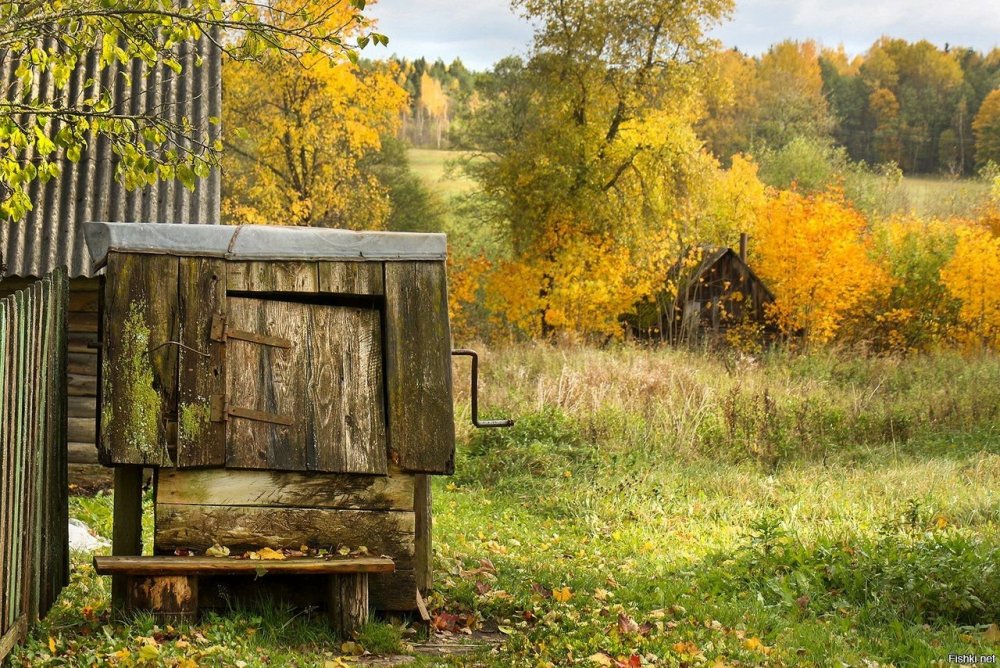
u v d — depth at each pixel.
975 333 31.64
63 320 6.12
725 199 39.66
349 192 36.31
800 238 29.52
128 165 7.00
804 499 10.85
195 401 5.51
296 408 5.66
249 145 37.16
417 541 6.25
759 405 15.11
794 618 6.48
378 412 5.75
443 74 106.06
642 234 30.05
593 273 30.23
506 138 41.44
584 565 8.19
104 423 5.38
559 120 31.34
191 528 5.46
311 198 34.50
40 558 5.50
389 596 5.68
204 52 12.07
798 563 7.53
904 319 32.88
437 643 5.63
